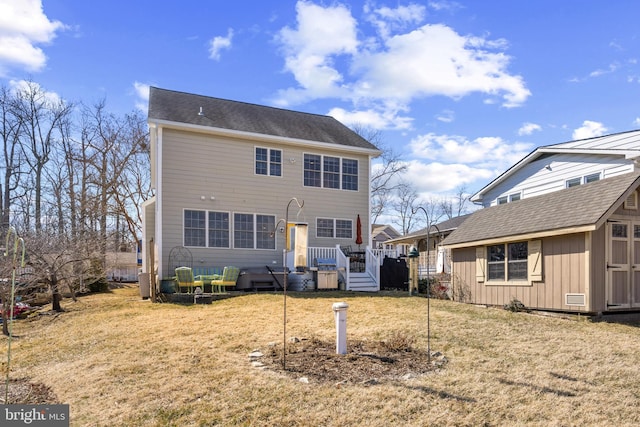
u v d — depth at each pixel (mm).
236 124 16875
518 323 9062
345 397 4973
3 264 11133
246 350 7066
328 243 17984
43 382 5992
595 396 5109
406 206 45562
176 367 6141
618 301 9562
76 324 10523
